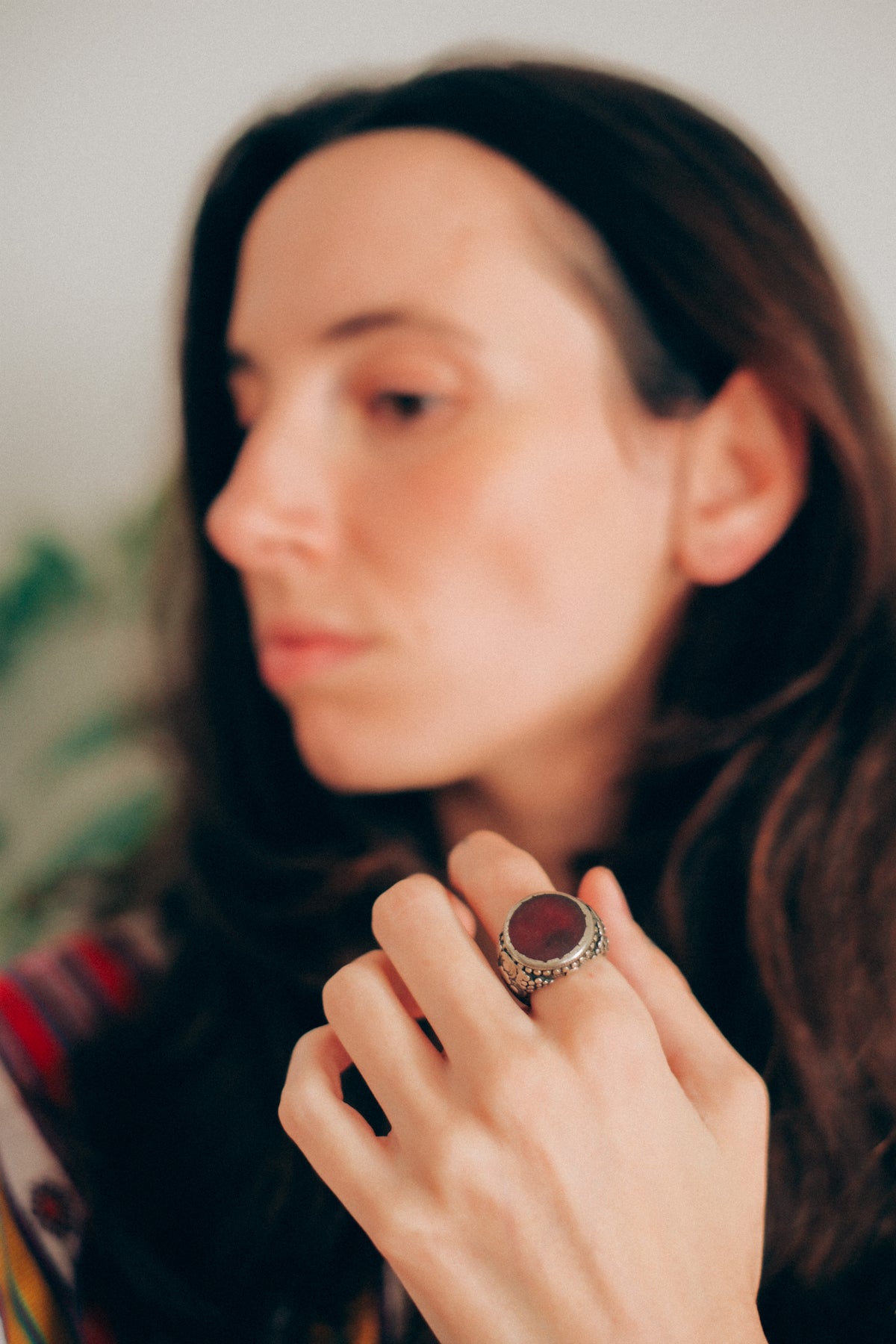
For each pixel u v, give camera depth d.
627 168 0.36
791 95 0.48
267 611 0.38
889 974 0.40
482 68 0.37
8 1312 0.36
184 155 0.55
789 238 0.39
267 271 0.37
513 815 0.43
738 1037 0.40
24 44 0.54
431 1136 0.29
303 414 0.37
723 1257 0.30
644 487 0.38
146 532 0.58
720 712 0.41
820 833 0.40
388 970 0.32
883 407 0.43
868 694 0.40
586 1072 0.30
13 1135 0.39
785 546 0.40
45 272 0.56
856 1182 0.39
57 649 0.61
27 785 0.61
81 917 0.54
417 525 0.36
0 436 0.57
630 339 0.37
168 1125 0.41
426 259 0.35
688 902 0.40
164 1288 0.39
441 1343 0.29
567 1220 0.29
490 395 0.36
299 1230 0.39
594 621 0.38
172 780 0.49
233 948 0.43
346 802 0.44
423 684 0.37
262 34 0.53
